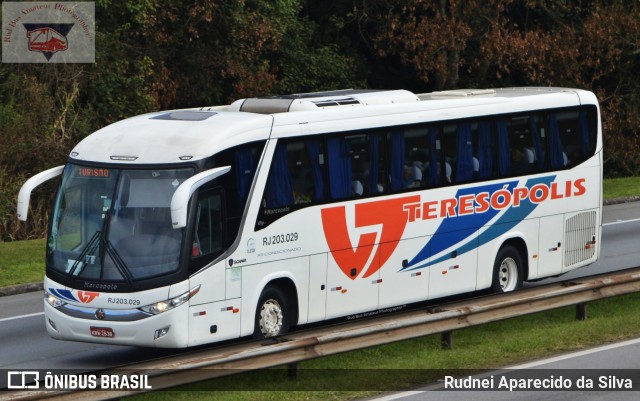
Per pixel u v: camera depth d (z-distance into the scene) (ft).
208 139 61.41
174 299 59.16
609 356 59.62
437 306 63.00
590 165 85.76
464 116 77.00
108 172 61.62
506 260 80.59
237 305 62.34
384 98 74.54
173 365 49.65
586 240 85.92
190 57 152.46
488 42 162.09
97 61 138.10
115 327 59.72
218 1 148.15
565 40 170.40
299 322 66.49
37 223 123.44
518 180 80.53
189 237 59.67
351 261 69.26
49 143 127.44
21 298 85.87
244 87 153.89
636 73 183.21
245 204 62.80
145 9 141.28
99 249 60.59
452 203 75.82
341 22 174.29
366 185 70.28
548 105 82.99
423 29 159.84
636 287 71.05
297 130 66.23
